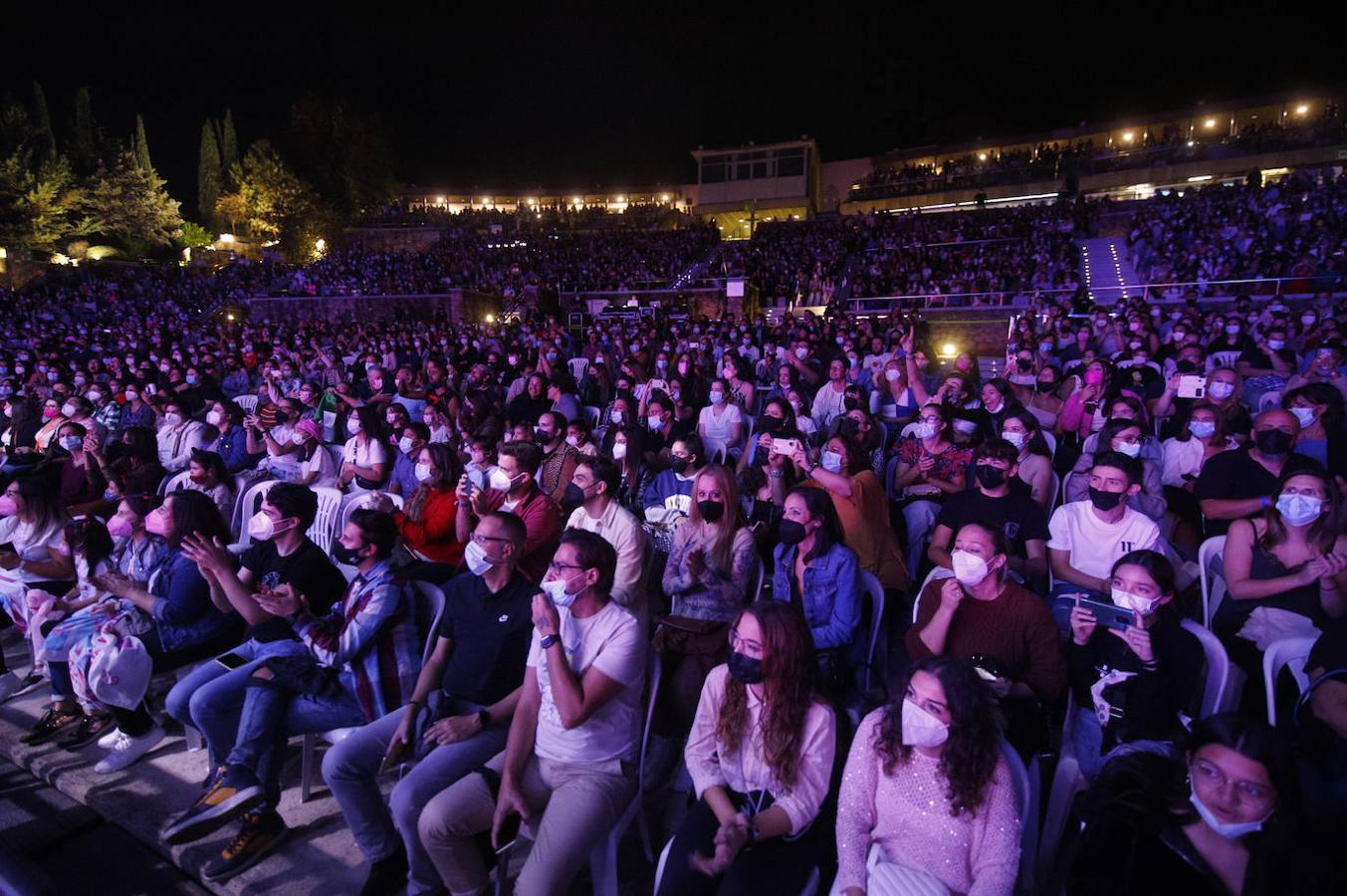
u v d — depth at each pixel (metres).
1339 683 2.60
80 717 4.07
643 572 4.25
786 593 3.91
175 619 3.93
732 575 3.75
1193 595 4.04
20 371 15.19
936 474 5.57
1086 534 3.92
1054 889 2.79
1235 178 34.50
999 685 2.87
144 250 46.16
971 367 11.13
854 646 3.75
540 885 2.56
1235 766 1.88
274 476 6.87
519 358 12.70
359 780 2.98
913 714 2.24
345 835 3.30
